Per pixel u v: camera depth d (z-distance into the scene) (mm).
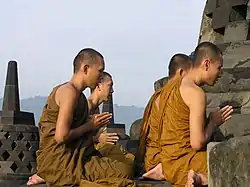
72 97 7645
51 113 7785
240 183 5594
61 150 7695
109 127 19562
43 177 7824
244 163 5566
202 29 13680
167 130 7719
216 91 10359
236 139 5816
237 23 11625
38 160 7891
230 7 12383
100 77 8062
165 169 7695
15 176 19516
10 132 20078
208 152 6211
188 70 8828
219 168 5922
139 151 8742
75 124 7820
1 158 19766
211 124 7641
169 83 8219
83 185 7516
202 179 7152
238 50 10617
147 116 8664
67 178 7664
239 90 10188
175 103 7656
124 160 8453
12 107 20719
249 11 11727
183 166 7473
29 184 8141
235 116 9531
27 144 20156
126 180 7488
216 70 7820
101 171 7652
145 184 7543
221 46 10891
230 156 5742
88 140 7934
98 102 10070
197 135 7371
